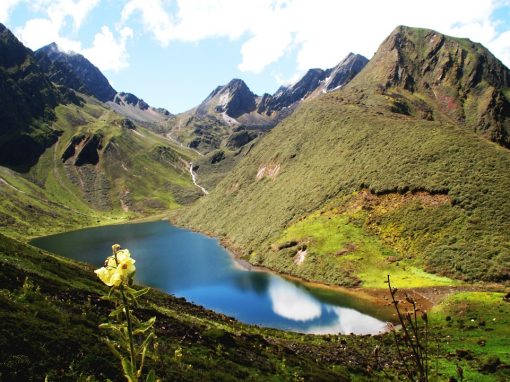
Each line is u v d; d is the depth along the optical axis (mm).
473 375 34750
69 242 163125
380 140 134125
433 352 42219
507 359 38281
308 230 109250
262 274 99438
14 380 16484
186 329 35281
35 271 39594
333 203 117250
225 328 46500
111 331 25844
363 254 91500
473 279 74562
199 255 124938
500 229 83250
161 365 23844
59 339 20625
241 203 171375
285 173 163000
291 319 68938
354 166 128500
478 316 55875
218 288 88875
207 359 28969
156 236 170500
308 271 93875
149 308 39031
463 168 102875
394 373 35938
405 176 108938
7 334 18844
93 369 19281
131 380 4957
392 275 82625
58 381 17500
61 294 33344
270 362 33031
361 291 80062
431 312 63219
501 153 105438
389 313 68125
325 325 65438
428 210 95688
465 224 87250
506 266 74812
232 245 135875
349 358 41250
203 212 197875
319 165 145375
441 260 81375
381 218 101125
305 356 39750
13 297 26500
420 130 128625
